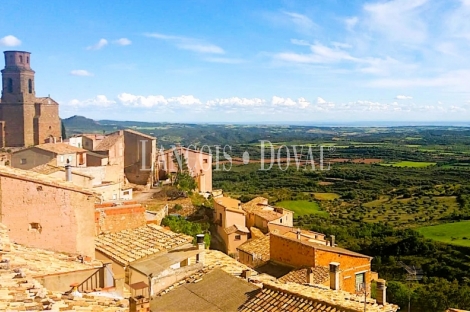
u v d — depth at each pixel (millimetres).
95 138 72562
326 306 13094
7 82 83875
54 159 51438
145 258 18016
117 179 56594
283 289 14289
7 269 11156
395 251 66750
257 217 50594
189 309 14000
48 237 15742
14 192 15250
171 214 48031
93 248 16609
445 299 40344
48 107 86750
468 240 68938
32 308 9023
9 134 83500
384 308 14344
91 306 11172
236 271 19594
